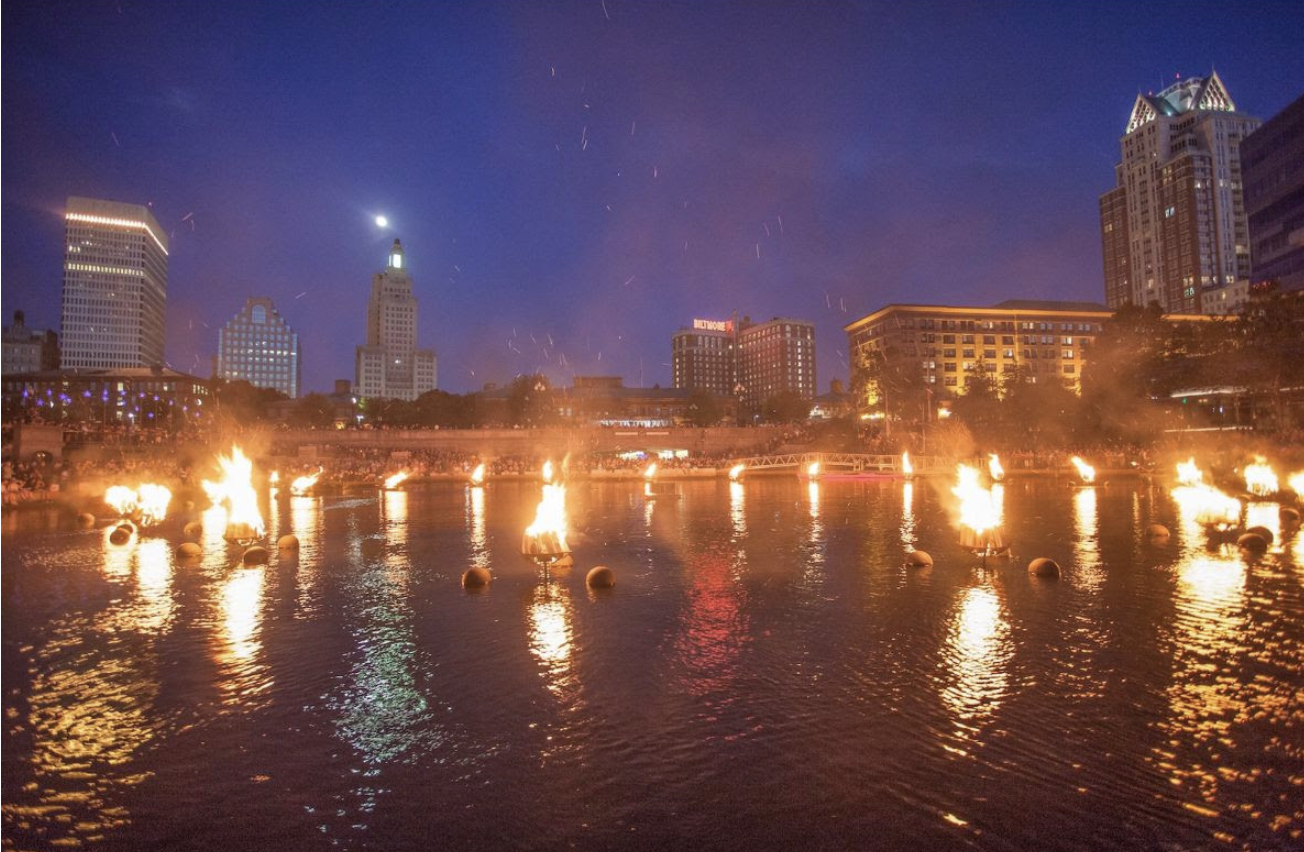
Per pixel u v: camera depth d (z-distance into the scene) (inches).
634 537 878.4
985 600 485.1
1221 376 2637.8
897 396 4372.5
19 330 6441.9
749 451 3895.2
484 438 3777.1
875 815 209.0
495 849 195.0
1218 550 687.1
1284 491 1455.5
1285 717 273.6
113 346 7224.4
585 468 2888.8
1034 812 209.2
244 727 282.7
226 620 459.2
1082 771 233.3
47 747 265.7
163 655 382.0
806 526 988.6
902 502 1433.3
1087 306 5984.3
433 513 1293.1
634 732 271.1
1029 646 372.5
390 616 466.9
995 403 3609.7
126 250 7313.0
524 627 433.7
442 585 575.8
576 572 627.2
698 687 319.6
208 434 3221.0
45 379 4370.1
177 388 4441.4
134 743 269.0
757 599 503.5
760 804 216.4
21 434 1998.0
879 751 250.5
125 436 2696.9
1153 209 6963.6
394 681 335.6
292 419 4731.8
